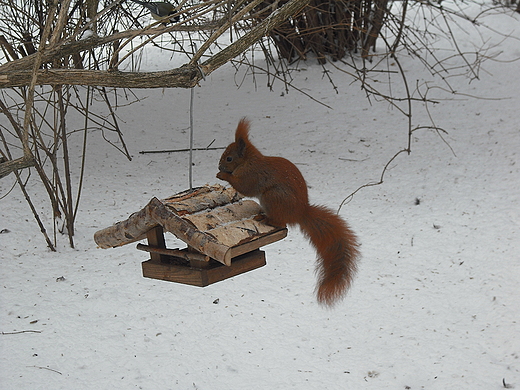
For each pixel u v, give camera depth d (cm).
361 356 549
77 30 396
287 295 630
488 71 1209
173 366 536
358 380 521
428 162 888
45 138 999
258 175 403
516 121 991
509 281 635
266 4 995
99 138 1013
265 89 1195
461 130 980
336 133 1004
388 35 1420
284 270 672
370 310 607
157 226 412
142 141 1008
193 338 570
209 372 530
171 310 607
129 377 524
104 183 867
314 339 571
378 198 808
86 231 752
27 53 812
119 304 617
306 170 891
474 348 551
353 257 422
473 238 711
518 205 762
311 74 1240
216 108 1127
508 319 582
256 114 1094
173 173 896
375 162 903
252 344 563
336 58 1272
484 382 511
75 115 1091
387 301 619
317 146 965
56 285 649
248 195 412
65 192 841
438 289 633
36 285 649
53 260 696
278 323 591
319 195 820
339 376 526
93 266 683
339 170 887
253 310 608
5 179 870
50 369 532
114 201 819
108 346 560
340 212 777
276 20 415
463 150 914
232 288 642
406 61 1277
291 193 404
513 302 604
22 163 370
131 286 645
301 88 1185
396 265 675
